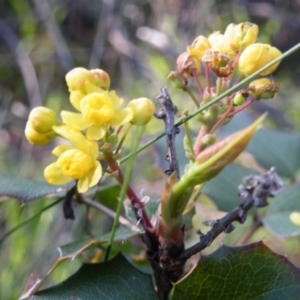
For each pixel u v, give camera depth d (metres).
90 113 0.06
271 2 0.32
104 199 0.11
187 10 0.28
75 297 0.07
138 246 0.10
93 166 0.06
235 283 0.07
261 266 0.07
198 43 0.07
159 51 0.27
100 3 0.30
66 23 0.30
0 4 0.30
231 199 0.10
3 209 0.18
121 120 0.06
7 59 0.28
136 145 0.06
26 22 0.26
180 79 0.08
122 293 0.07
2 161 0.22
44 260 0.15
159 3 0.29
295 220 0.10
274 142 0.12
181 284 0.07
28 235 0.15
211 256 0.07
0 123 0.24
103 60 0.28
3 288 0.14
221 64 0.07
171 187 0.06
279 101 0.26
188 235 0.13
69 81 0.07
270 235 0.18
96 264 0.07
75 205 0.13
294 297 0.07
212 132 0.07
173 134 0.07
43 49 0.27
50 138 0.07
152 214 0.08
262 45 0.07
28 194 0.08
